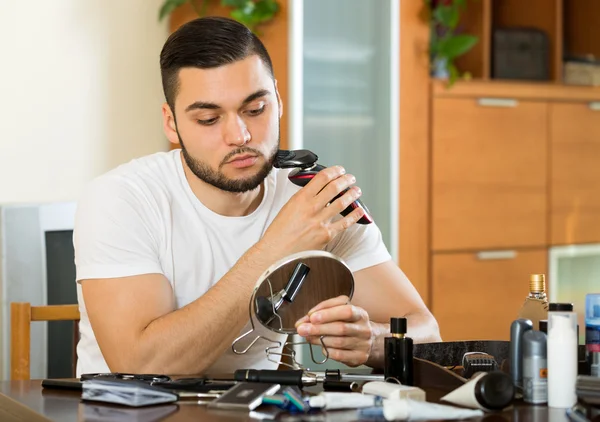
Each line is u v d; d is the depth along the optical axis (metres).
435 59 4.02
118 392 1.41
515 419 1.29
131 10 3.64
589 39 4.54
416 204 3.98
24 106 3.47
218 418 1.29
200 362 1.73
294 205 1.74
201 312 1.72
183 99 1.79
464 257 4.08
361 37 3.84
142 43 3.67
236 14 3.59
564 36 4.59
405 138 3.94
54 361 2.76
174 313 1.74
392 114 3.91
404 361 1.49
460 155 4.06
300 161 1.80
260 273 1.72
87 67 3.58
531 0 4.40
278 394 1.38
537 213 4.26
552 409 1.35
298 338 3.59
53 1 3.51
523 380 1.40
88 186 1.93
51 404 1.42
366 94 3.87
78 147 3.57
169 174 1.99
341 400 1.34
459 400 1.34
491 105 4.12
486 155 4.12
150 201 1.92
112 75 3.62
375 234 2.12
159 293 1.81
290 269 1.54
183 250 1.94
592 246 4.42
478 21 4.14
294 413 1.32
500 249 4.18
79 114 3.57
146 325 1.76
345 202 1.75
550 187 4.30
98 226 1.84
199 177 1.85
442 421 1.27
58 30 3.52
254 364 1.94
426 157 4.00
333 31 3.79
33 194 3.49
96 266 1.81
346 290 1.61
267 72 1.80
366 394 1.40
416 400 1.36
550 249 4.30
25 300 2.84
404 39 3.92
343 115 3.83
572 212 4.36
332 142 3.81
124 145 3.65
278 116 1.85
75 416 1.33
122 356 1.73
